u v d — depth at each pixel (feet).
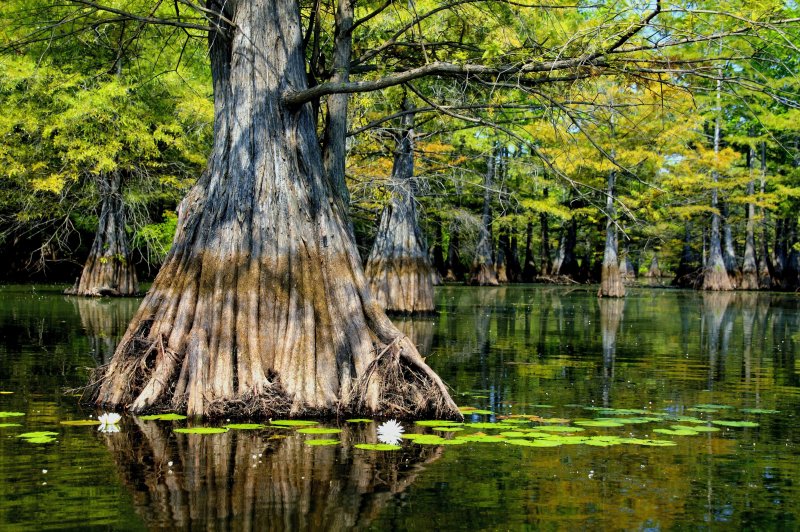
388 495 18.17
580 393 32.71
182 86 78.69
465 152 95.66
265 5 29.73
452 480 19.52
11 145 78.18
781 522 16.88
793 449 23.39
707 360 43.80
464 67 27.50
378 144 69.10
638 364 41.75
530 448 23.03
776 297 119.24
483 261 144.56
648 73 27.63
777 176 140.46
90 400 28.58
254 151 29.04
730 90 28.32
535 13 34.55
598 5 27.58
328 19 40.88
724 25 27.12
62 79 72.59
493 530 16.05
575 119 29.55
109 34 43.70
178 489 18.38
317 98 32.12
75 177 78.18
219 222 28.66
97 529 15.71
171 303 28.45
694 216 152.25
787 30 26.08
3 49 33.63
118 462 20.59
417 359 27.81
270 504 17.35
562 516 16.99
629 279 211.20
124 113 76.07
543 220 176.14
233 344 27.55
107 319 59.21
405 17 44.29
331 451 22.11
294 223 28.71
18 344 44.80
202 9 28.55
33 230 113.39
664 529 16.31
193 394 26.58
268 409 26.61
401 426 25.43
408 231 74.59
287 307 27.94
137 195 82.58
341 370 27.84
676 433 24.81
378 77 37.73
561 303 94.94
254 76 29.40
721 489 19.21
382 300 73.97
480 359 42.91
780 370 40.04
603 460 21.79
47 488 18.34
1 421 25.58
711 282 142.82
